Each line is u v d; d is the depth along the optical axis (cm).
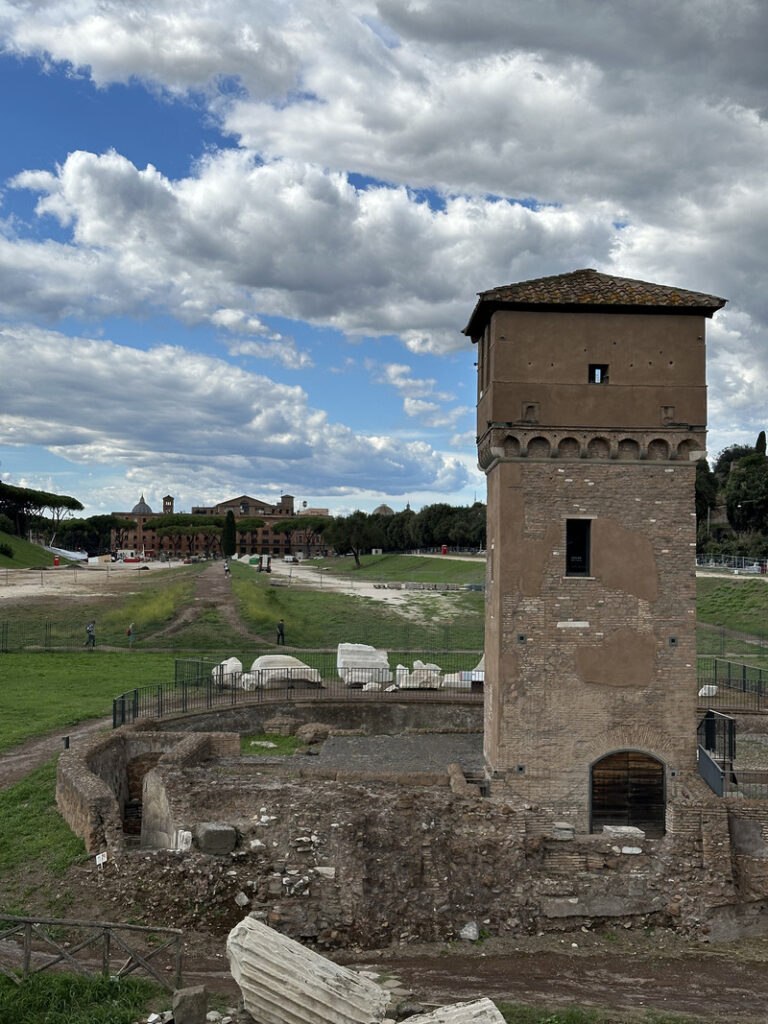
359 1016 1530
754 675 5122
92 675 5169
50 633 6600
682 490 2905
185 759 3005
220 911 2302
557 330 2892
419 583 10906
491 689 3020
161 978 1698
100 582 10212
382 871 2402
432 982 2041
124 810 3269
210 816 2505
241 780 2756
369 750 3544
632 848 2502
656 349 2900
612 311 2895
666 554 2895
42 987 1608
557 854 2492
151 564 16662
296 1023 1525
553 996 1970
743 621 7544
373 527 15825
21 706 4284
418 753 3484
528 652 2867
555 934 2430
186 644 6362
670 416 2886
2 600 7862
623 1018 1803
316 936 2302
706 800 2530
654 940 2412
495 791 2852
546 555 2880
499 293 2877
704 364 2908
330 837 2386
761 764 3234
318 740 3909
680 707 2875
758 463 14612
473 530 17500
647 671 2878
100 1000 1609
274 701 4241
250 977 1541
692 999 1997
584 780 2856
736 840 2564
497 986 2031
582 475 2894
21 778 3125
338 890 2336
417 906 2384
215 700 4269
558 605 2875
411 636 7194
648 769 2873
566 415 2875
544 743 2861
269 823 2433
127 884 2320
